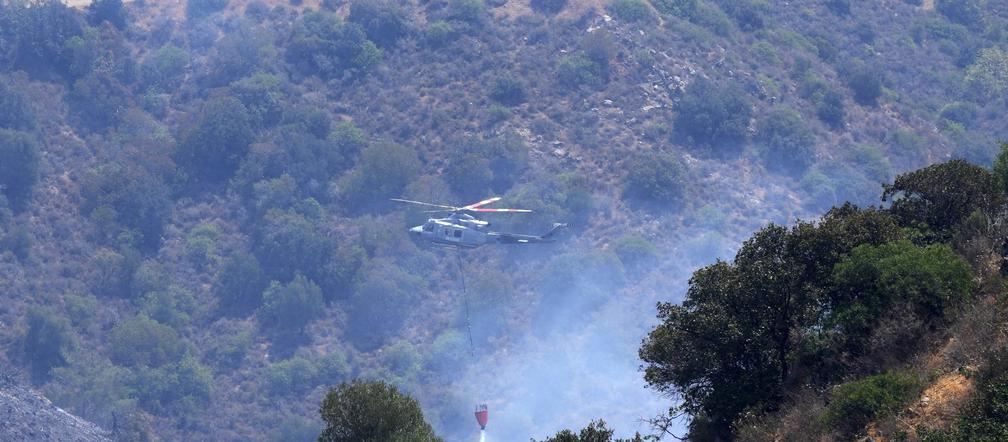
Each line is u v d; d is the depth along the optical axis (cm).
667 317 12219
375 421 12594
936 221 12600
